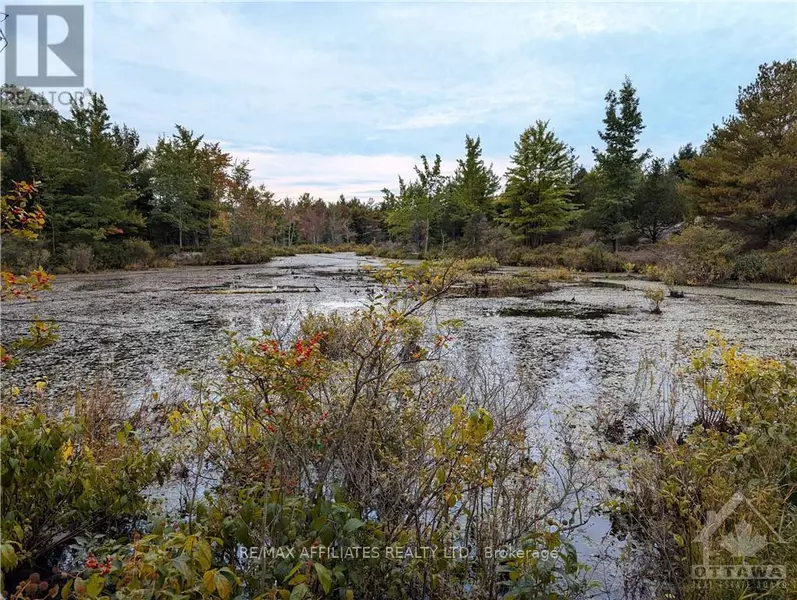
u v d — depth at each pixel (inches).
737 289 528.1
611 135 944.9
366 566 65.9
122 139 1169.4
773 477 83.7
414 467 79.8
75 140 825.5
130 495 87.7
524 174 1058.1
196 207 1178.6
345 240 2011.6
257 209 1608.0
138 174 1092.5
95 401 141.6
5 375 206.7
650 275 660.1
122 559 58.2
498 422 102.5
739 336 279.9
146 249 929.5
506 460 86.5
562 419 153.4
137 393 180.2
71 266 776.3
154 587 48.9
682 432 140.0
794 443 90.0
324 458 83.7
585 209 1137.4
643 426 144.3
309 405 80.1
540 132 1040.2
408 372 110.0
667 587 76.9
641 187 959.0
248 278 711.1
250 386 93.7
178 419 112.0
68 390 182.4
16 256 663.1
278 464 80.2
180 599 47.5
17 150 733.9
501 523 79.6
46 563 84.9
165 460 102.3
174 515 88.7
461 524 88.8
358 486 81.0
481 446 83.1
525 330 307.3
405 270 90.2
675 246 670.5
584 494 108.2
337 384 104.7
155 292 523.8
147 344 267.3
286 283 631.2
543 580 65.1
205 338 282.0
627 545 89.0
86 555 76.3
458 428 73.4
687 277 582.9
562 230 1079.0
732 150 701.3
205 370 209.9
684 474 93.1
